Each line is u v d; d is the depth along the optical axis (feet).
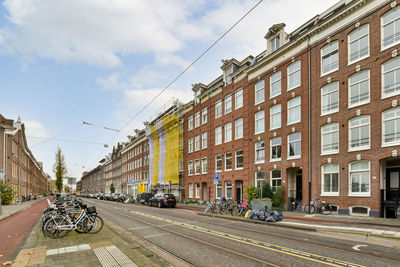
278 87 74.84
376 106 50.70
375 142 50.26
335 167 57.52
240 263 20.89
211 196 100.94
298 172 69.92
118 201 154.92
